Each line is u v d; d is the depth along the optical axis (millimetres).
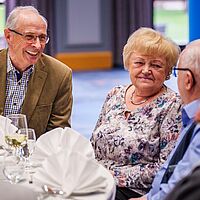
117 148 2678
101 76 10875
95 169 2010
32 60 2979
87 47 11836
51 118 3133
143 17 11977
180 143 2107
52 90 3094
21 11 2996
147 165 2611
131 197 2588
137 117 2688
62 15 11484
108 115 2814
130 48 2758
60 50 11602
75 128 6715
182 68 2209
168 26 15531
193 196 1012
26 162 2254
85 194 1982
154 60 2688
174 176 1930
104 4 11836
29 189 1953
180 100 2592
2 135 2512
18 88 3059
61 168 2012
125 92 2865
